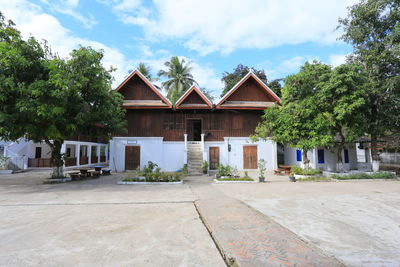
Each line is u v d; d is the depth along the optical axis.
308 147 12.71
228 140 18.45
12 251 3.77
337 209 6.40
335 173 13.55
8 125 9.67
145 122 18.36
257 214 5.84
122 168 17.70
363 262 3.36
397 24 12.76
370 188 10.02
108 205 7.05
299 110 12.76
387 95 13.56
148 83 18.52
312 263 3.28
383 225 5.04
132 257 3.53
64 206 6.92
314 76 13.38
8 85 9.16
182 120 18.70
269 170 18.14
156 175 11.77
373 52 13.98
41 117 10.25
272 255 3.52
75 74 10.37
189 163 17.11
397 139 16.69
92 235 4.48
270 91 18.94
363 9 13.90
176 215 5.91
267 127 14.38
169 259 3.46
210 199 7.74
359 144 18.17
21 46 9.86
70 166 21.11
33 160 20.75
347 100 11.81
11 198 8.05
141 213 6.11
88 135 13.55
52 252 3.72
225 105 18.17
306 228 4.84
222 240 4.12
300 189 9.75
